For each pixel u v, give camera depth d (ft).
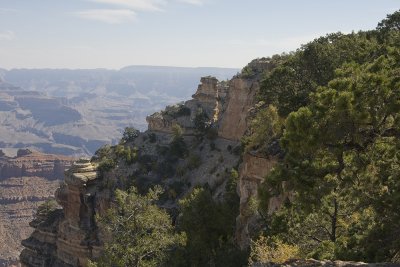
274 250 99.25
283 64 184.14
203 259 172.86
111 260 156.97
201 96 406.00
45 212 372.38
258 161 168.96
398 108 76.74
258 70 357.20
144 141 394.32
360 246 87.35
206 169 334.65
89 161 357.00
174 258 166.50
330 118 78.07
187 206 216.13
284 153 154.40
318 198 82.33
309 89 160.97
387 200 83.56
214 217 207.41
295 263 72.74
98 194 336.29
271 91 175.83
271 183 84.07
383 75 77.97
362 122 77.92
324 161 84.17
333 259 87.56
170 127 393.91
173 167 358.02
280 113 164.55
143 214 166.09
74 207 334.85
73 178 336.49
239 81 350.43
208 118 388.16
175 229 217.77
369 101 77.46
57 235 344.49
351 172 84.64
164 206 314.96
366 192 86.38
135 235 160.04
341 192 92.58
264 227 150.00
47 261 344.28
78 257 323.37
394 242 82.43
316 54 168.14
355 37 176.14
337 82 80.59
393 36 161.79
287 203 104.63
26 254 357.41
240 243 171.63
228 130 355.56
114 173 353.10
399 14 188.55
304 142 78.48
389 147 83.25
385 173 84.58
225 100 390.01
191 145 376.48
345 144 81.00
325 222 112.27
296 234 111.34
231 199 238.89
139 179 347.56
